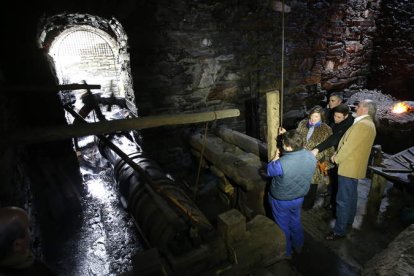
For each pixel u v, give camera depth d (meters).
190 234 2.31
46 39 4.59
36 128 2.05
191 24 4.32
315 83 5.73
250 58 4.93
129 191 3.45
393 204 3.30
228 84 4.93
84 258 3.34
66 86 3.37
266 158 3.45
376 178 2.99
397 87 6.02
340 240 2.84
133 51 4.10
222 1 4.39
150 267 1.79
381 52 6.11
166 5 4.06
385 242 2.79
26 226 1.10
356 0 5.49
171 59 4.36
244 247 2.41
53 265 3.24
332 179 3.30
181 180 4.65
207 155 3.92
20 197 2.81
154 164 3.90
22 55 3.80
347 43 5.78
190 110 4.78
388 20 5.83
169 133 4.72
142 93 4.35
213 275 2.27
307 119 3.11
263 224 2.68
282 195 2.30
